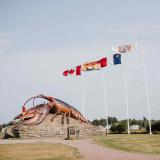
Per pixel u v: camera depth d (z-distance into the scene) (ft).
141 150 86.94
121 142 110.93
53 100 165.17
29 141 122.62
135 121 303.89
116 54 181.16
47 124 154.51
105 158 71.00
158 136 135.85
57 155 76.84
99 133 168.25
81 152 83.35
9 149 89.45
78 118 170.19
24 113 160.15
